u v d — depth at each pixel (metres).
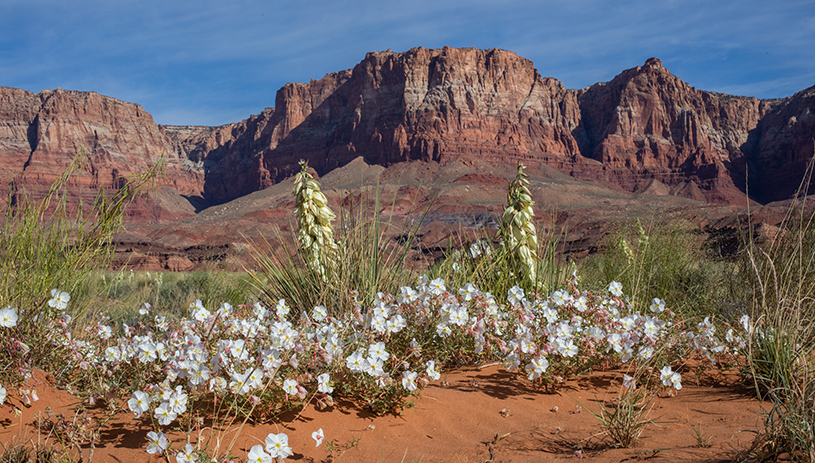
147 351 3.06
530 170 175.00
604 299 4.63
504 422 3.16
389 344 3.73
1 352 3.07
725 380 4.00
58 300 3.42
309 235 5.30
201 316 3.58
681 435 2.85
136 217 167.62
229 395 2.85
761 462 2.28
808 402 2.47
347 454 2.67
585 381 3.96
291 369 3.10
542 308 4.15
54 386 3.20
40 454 2.35
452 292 4.62
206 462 2.26
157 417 2.49
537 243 5.47
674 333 4.29
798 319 3.66
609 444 2.76
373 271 5.03
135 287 8.73
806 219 4.20
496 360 4.26
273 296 5.38
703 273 5.86
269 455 2.26
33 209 3.61
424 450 2.75
